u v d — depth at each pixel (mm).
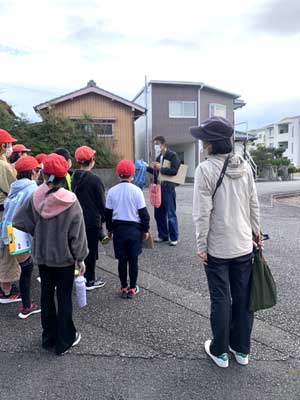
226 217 2512
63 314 2752
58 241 2648
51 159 2635
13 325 3264
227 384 2400
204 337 3029
